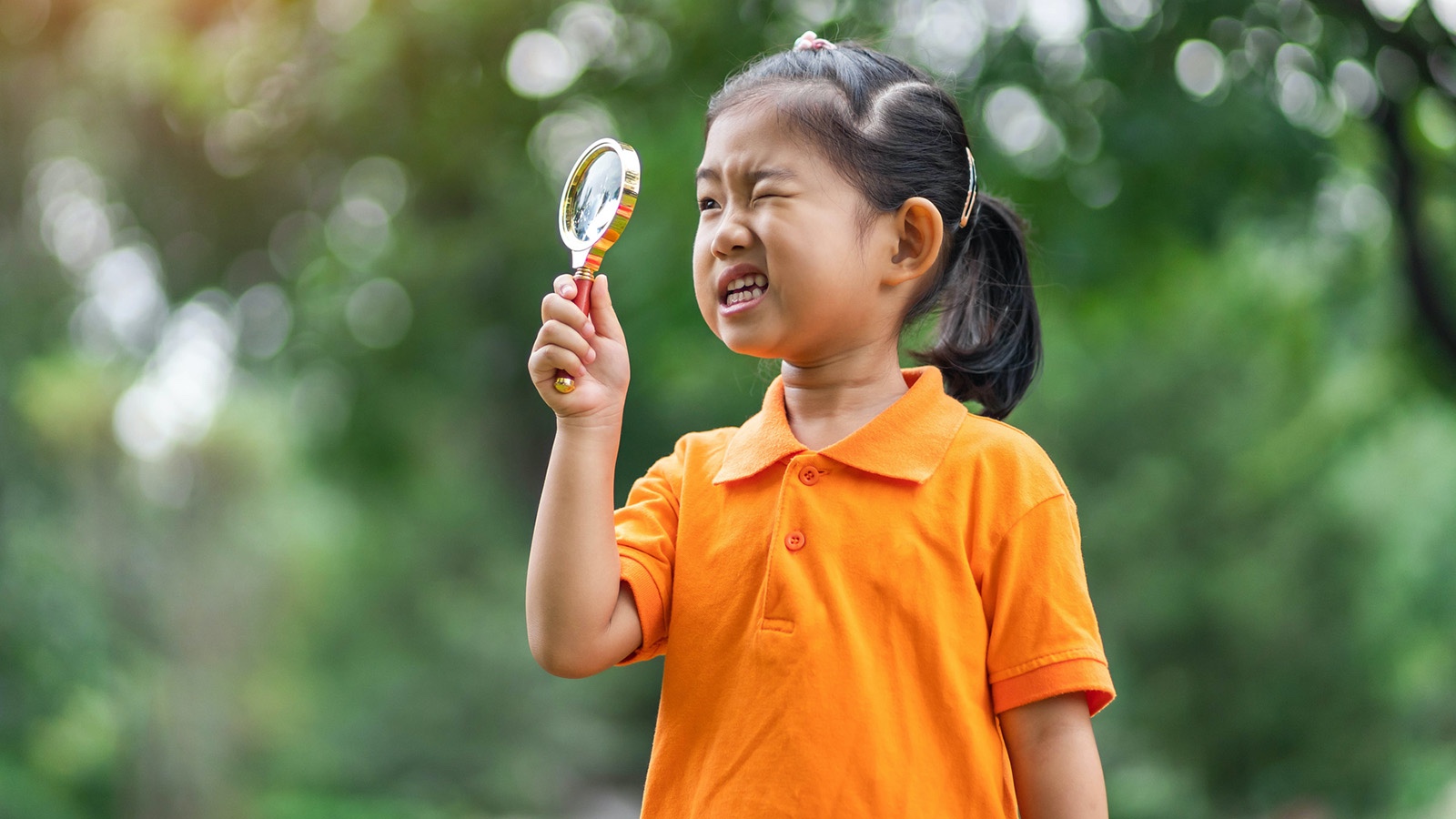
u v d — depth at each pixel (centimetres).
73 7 1329
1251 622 1595
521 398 1989
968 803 193
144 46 1044
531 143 1048
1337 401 1541
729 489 215
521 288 1459
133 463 1908
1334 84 762
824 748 192
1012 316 258
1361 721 1627
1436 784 1755
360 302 1424
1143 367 1761
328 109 962
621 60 911
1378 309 979
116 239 1669
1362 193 893
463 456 2183
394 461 1557
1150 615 1638
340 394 1494
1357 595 1634
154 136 1452
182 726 1942
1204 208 793
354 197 1410
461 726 2270
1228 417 1720
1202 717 1609
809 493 206
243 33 1001
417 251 1385
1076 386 1830
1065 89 789
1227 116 767
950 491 204
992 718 199
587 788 2441
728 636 205
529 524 2366
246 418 2067
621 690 2303
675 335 1044
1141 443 1780
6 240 1711
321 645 2300
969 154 238
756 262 210
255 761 2136
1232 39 780
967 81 788
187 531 2006
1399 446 1736
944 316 251
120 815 1891
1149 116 768
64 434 1788
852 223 211
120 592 1867
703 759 201
